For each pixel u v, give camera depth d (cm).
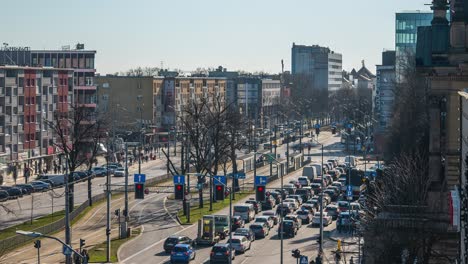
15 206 15538
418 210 7856
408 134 13750
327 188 17538
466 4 7550
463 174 5666
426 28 7812
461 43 7625
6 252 11438
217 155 16075
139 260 11038
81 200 16425
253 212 14300
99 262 10850
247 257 11312
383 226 7750
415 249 7638
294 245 12150
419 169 9412
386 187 8875
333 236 12706
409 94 15075
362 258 8950
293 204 14962
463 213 5397
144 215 14688
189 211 14125
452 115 7756
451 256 7619
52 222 13350
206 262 10969
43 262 10875
